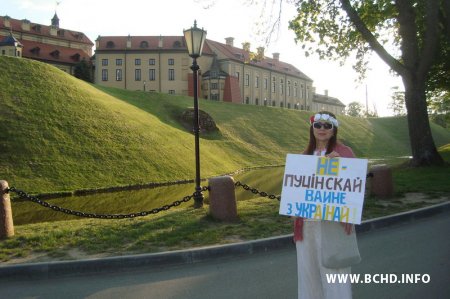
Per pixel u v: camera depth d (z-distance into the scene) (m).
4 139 23.84
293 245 7.12
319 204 3.68
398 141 69.12
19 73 32.34
